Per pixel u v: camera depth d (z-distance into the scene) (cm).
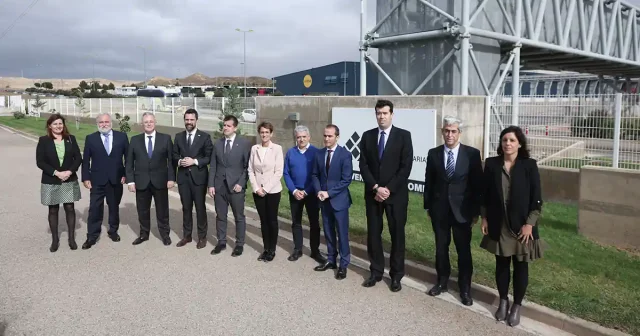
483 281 539
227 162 675
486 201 466
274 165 647
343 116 1166
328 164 591
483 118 1045
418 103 1024
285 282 571
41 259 652
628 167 810
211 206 1001
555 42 1650
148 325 455
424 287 558
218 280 577
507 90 2720
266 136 643
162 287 552
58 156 679
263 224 652
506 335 438
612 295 486
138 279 577
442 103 980
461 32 1200
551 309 464
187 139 716
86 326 453
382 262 566
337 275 588
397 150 534
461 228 500
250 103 1698
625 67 2414
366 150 550
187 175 711
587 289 501
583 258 599
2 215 904
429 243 670
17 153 1972
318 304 507
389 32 1422
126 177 720
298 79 6034
